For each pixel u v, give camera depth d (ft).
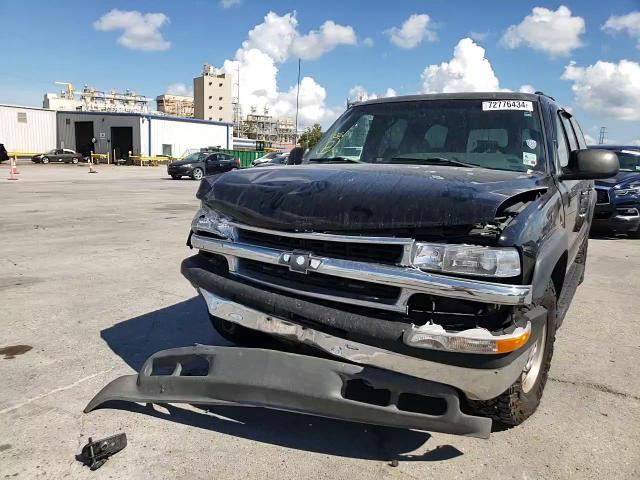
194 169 97.50
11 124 184.75
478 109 13.14
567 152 14.17
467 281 7.79
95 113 185.47
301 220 8.98
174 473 8.53
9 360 12.73
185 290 19.16
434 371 8.00
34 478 8.32
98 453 8.75
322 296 8.83
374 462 8.96
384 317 8.37
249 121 476.54
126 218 39.11
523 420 10.12
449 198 8.25
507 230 8.05
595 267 25.44
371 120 14.06
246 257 9.81
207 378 9.48
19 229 32.81
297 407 8.76
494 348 7.68
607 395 11.66
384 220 8.32
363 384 9.02
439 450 9.36
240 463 8.84
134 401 10.17
